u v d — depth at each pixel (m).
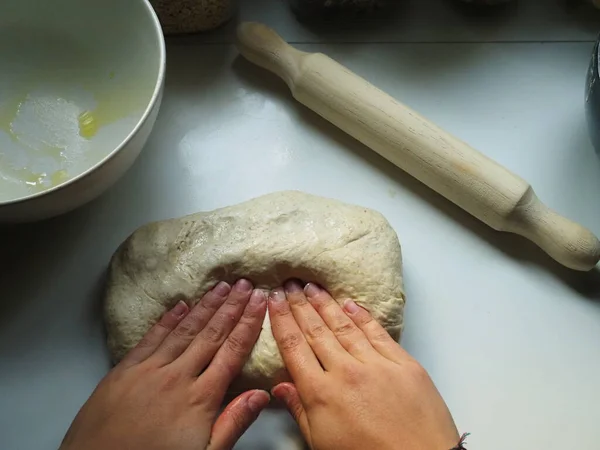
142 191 0.75
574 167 0.78
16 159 0.72
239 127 0.79
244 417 0.61
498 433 0.68
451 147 0.71
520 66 0.82
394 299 0.66
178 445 0.58
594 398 0.69
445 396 0.69
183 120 0.79
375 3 0.80
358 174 0.77
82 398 0.68
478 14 0.84
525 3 0.85
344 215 0.68
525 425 0.68
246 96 0.80
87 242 0.73
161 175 0.76
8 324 0.70
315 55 0.75
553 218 0.71
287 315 0.65
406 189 0.77
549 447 0.67
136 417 0.59
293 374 0.62
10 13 0.74
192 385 0.61
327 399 0.60
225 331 0.64
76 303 0.71
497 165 0.71
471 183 0.70
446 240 0.75
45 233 0.73
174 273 0.66
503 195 0.70
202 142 0.78
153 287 0.66
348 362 0.62
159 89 0.62
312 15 0.81
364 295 0.65
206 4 0.76
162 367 0.62
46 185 0.71
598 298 0.73
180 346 0.63
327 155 0.78
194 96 0.80
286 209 0.68
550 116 0.80
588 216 0.76
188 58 0.81
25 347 0.69
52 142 0.73
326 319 0.65
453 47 0.83
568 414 0.69
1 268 0.72
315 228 0.67
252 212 0.68
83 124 0.74
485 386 0.69
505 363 0.70
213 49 0.82
